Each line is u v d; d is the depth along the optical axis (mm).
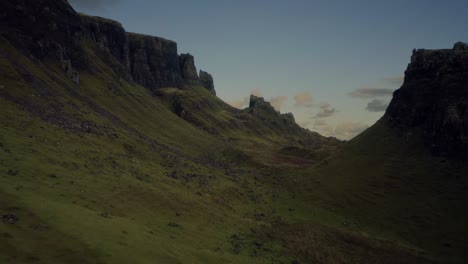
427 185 144875
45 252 44906
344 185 162875
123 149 132750
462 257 102562
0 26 171250
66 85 173750
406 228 123625
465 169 144750
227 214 106125
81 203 67625
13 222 48688
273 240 96500
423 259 101875
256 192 155000
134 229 63500
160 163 140500
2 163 71562
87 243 49938
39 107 125938
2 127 94750
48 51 188500
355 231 121562
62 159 89438
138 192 88250
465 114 158375
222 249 75125
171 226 77562
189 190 115188
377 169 168000
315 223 123000
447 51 193250
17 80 134625
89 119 145625
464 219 119938
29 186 64500
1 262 39688
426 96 186750
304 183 174500
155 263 52344
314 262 89000
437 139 164875
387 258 101125
